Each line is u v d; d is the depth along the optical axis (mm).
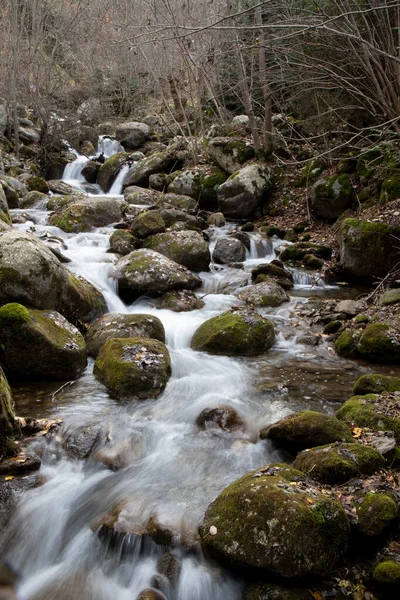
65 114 21156
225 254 11477
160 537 3811
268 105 14875
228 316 7699
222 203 14289
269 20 11672
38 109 19422
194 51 15969
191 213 13984
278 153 15305
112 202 12961
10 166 17656
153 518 3975
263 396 6000
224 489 4191
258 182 14172
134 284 8891
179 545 3748
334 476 4082
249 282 10297
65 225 12016
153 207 13672
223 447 5008
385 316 7875
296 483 3914
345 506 3779
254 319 7621
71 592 3621
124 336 6980
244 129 17234
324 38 9672
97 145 22281
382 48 9250
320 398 5949
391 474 4199
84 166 18875
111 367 6145
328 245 11867
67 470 4691
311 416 4824
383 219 10508
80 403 5738
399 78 9078
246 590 3443
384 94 10000
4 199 11312
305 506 3541
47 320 6551
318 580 3414
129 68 25625
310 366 6910
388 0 8500
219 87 18656
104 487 4465
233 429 5297
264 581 3424
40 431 5082
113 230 11961
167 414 5594
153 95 27609
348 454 4258
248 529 3535
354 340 7289
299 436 4707
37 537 4055
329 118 13852
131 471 4680
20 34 18844
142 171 17391
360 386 5859
